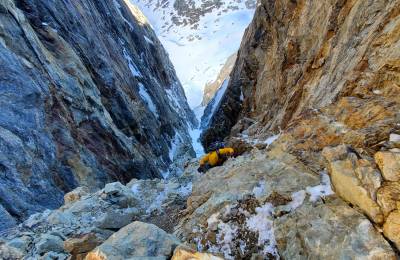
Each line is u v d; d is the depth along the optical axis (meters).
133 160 23.25
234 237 5.60
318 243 4.49
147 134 31.89
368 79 7.02
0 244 7.37
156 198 9.94
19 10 17.41
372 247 4.06
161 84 57.50
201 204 7.34
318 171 6.03
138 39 50.25
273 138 11.09
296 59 15.21
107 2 41.22
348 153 5.27
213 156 10.20
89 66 23.55
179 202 9.34
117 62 32.03
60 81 17.91
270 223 5.48
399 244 4.03
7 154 12.69
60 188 14.55
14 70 14.80
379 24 7.63
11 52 15.11
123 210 8.88
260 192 6.07
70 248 6.65
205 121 66.75
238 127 19.12
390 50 6.84
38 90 15.55
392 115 5.83
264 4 22.03
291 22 16.83
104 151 19.69
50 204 13.39
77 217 8.84
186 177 11.03
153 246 5.23
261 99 19.06
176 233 6.66
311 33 14.00
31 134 14.30
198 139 57.59
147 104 37.56
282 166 6.47
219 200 6.25
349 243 4.23
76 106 18.61
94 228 7.86
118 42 38.88
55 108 16.55
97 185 16.91
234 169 7.67
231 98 26.05
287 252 4.89
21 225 8.91
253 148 10.43
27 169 13.17
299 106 11.20
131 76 36.12
